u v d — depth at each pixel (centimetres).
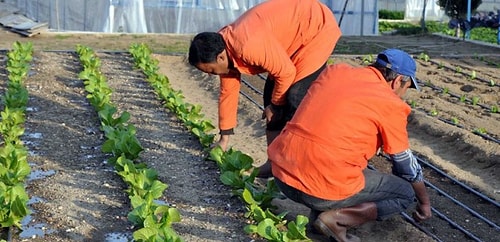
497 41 2011
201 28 2067
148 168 786
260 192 680
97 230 634
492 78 1404
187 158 838
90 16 1994
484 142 909
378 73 582
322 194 569
